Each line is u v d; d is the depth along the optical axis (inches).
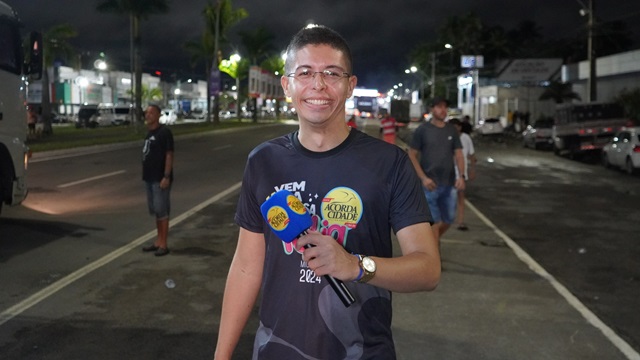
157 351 210.5
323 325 91.7
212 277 301.0
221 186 653.9
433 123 313.1
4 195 409.7
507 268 321.1
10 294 272.1
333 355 92.0
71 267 318.3
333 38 95.8
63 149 1058.7
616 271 331.3
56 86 3265.3
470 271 314.7
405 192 94.3
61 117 2805.1
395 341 219.6
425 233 93.8
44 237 390.3
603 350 212.2
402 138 1694.1
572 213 526.0
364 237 93.0
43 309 251.9
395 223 94.4
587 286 301.6
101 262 327.6
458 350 212.1
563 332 229.1
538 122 1504.7
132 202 539.5
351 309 91.9
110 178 709.3
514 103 2711.6
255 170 98.4
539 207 557.6
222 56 2541.8
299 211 84.7
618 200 606.2
